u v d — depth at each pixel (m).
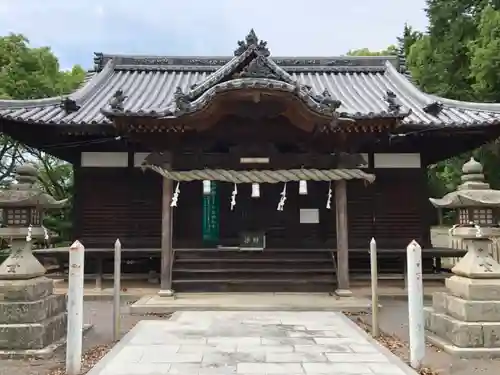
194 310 9.75
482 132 13.09
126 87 16.59
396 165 14.41
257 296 11.16
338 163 11.34
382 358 6.14
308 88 11.60
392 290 12.27
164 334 7.55
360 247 14.24
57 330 7.06
